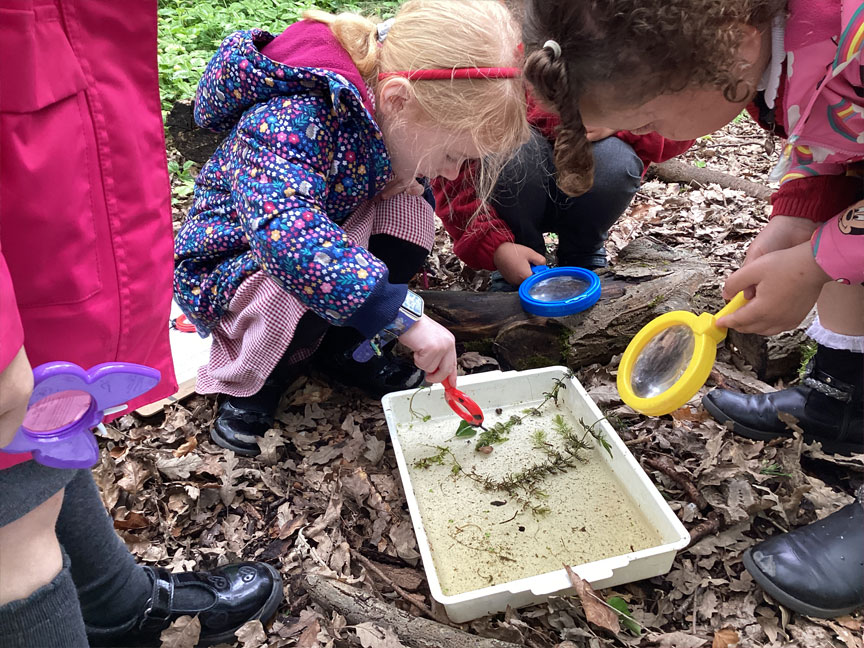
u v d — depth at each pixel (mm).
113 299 906
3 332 632
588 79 1024
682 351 1314
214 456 1636
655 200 2850
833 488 1549
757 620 1296
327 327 1710
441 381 1444
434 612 1303
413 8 1378
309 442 1714
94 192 851
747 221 2584
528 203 2070
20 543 824
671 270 1999
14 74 721
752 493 1497
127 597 1174
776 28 1060
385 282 1309
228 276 1613
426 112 1335
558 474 1573
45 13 750
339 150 1448
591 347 1877
